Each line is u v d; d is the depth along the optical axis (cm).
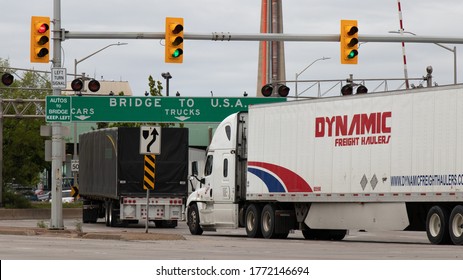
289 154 5662
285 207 5825
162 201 7375
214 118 9006
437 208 4744
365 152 5156
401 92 4953
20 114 9825
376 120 5091
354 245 4625
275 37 5856
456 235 4622
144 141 5291
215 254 3706
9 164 11019
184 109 8988
